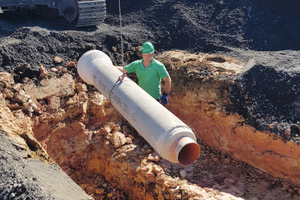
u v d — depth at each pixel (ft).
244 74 19.71
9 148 11.92
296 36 23.93
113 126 20.84
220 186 17.17
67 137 19.70
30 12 27.09
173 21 26.81
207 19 26.89
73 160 19.53
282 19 25.12
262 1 26.48
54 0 24.91
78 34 23.38
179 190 15.93
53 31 22.74
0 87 17.21
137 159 18.40
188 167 18.67
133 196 17.93
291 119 17.83
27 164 11.93
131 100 15.51
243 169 18.67
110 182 19.25
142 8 28.58
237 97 19.22
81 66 19.49
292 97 18.38
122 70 19.04
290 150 16.94
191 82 21.26
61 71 20.63
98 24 25.88
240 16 26.00
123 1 28.86
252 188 17.10
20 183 9.73
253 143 18.37
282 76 19.02
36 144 14.44
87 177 20.01
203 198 15.29
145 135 14.38
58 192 11.43
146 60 17.07
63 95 19.85
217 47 24.25
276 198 16.26
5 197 9.23
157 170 16.97
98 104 20.68
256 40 24.48
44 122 18.49
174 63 23.04
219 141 20.04
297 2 25.03
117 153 18.94
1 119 14.64
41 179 11.35
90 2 23.70
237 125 18.93
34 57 20.48
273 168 17.80
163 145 13.16
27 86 18.79
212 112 20.02
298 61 20.42
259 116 18.31
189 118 21.80
